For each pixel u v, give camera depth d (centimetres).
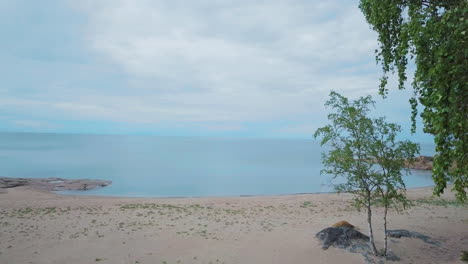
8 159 10112
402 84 1150
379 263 1506
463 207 2984
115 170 7912
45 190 4488
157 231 2120
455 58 600
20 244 1806
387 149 1484
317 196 3981
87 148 18225
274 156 15325
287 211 2956
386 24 1147
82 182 5369
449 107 608
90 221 2391
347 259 1552
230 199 3738
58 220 2405
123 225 2280
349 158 1488
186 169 8619
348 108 1475
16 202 3222
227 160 12200
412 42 743
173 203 3391
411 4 963
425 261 1548
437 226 2244
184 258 1620
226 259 1605
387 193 1524
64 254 1661
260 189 5509
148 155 14025
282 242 1844
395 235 1878
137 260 1590
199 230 2156
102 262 1561
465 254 1580
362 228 2206
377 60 1267
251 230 2155
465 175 704
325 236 1777
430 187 4806
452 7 764
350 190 1609
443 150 619
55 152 14062
